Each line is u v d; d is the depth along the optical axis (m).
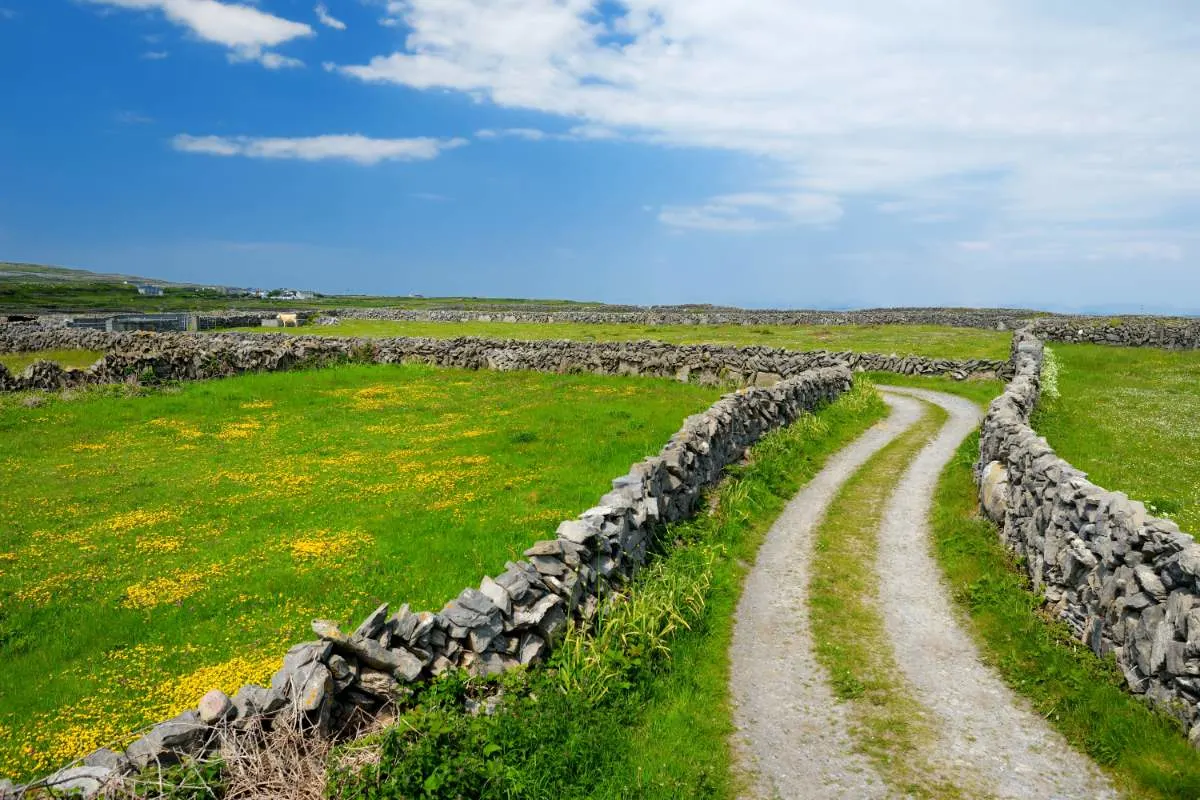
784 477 19.45
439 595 11.93
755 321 70.38
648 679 9.81
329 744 7.54
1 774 8.09
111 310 101.56
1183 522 13.33
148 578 13.07
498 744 7.51
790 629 11.50
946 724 8.95
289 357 37.91
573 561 10.53
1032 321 58.94
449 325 71.88
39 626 11.54
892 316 69.50
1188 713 8.02
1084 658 9.80
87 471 19.86
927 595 12.68
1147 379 33.03
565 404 28.31
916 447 23.55
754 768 8.18
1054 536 11.61
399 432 24.22
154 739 6.79
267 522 15.77
